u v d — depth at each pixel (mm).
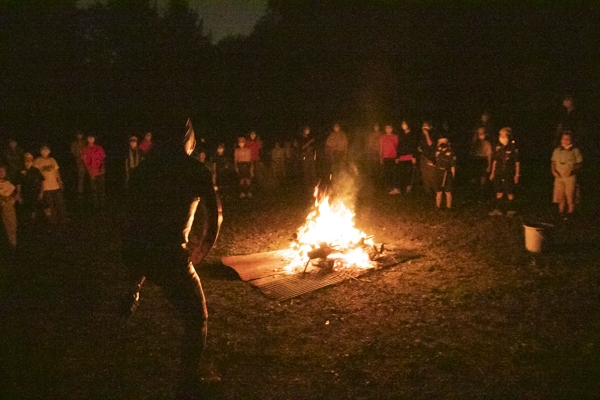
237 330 6195
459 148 18375
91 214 13008
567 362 5137
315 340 5875
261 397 4789
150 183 4277
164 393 4902
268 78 26656
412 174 14125
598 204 10961
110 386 5059
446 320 6227
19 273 8570
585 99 14625
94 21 26141
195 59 26875
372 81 22734
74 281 8156
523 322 6070
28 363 5535
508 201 12281
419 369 5152
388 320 6297
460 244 9297
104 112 22984
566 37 16406
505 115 17828
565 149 10516
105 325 6465
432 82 20422
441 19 19828
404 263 8367
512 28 17891
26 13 21656
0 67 20875
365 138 20562
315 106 25125
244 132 25062
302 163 15508
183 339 4559
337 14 24266
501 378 4938
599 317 6059
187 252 4426
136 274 4480
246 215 12625
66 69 23438
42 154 11828
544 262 7996
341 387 4914
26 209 13344
